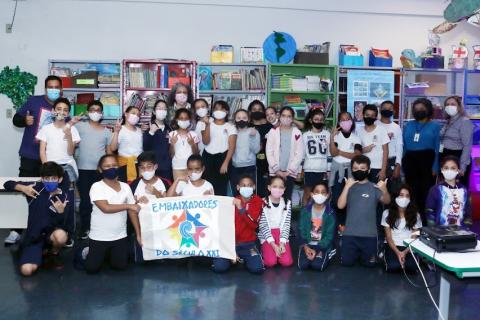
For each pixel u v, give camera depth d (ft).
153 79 20.63
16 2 21.02
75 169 14.85
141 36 21.59
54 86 14.98
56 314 10.07
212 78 21.01
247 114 16.57
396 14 22.91
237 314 10.19
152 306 10.56
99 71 20.93
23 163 15.25
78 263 13.29
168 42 21.72
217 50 20.94
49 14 21.18
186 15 21.72
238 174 16.46
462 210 12.38
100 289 11.61
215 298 11.09
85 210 15.88
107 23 21.40
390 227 13.16
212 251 12.94
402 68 21.44
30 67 21.26
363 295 11.44
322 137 17.20
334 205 16.42
